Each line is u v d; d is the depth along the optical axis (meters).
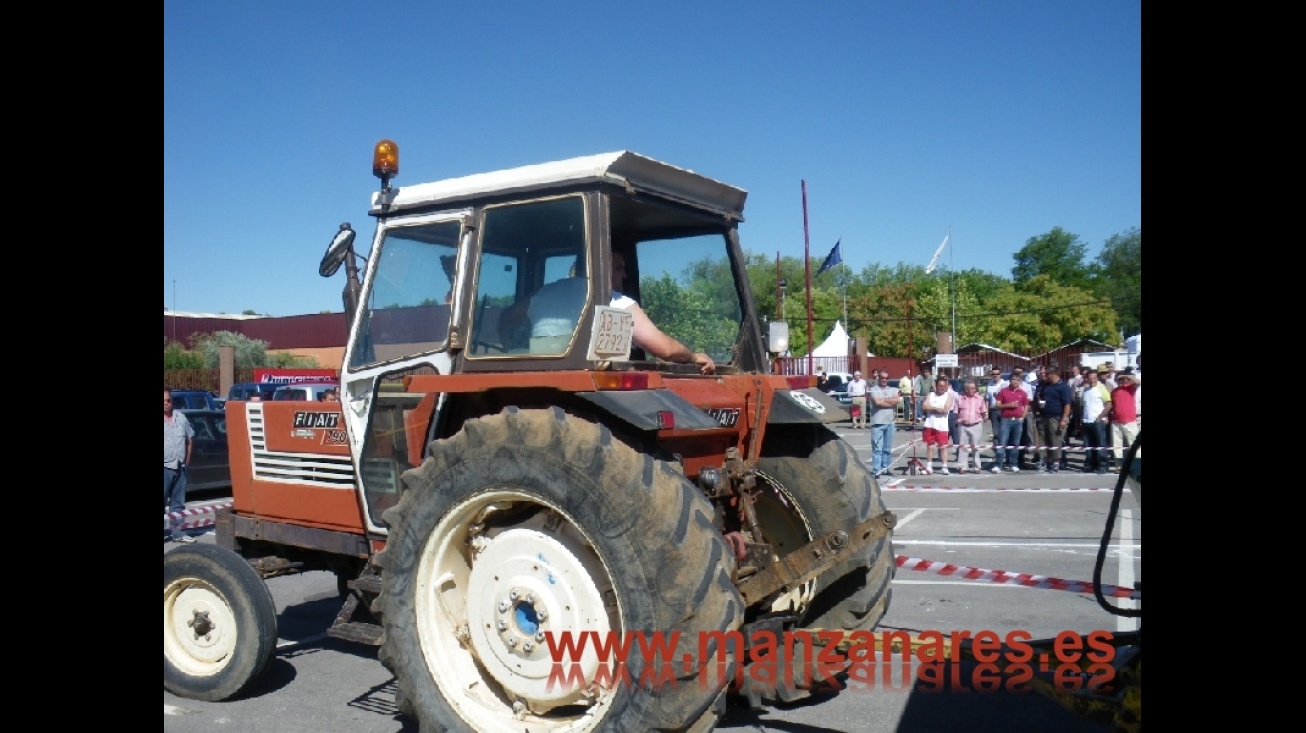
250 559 5.37
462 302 4.17
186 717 4.64
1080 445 16.62
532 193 4.01
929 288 61.03
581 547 3.51
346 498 4.78
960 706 4.65
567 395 3.88
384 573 3.87
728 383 4.30
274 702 4.88
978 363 46.97
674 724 3.25
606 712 3.38
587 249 3.86
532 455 3.51
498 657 3.65
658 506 3.33
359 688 5.10
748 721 4.49
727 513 4.45
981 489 13.20
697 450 4.11
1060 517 10.70
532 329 4.00
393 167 4.52
